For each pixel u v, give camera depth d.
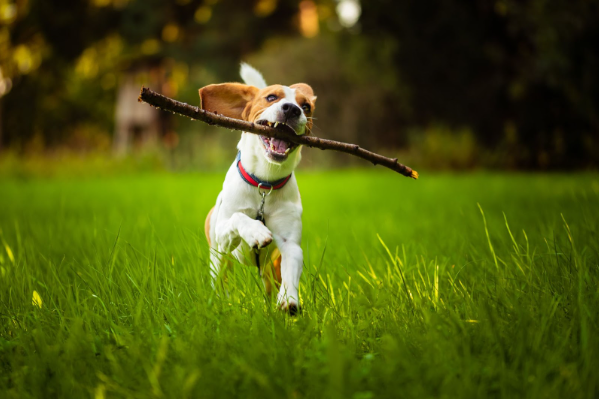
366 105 29.17
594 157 21.12
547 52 17.95
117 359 2.80
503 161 22.64
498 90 23.23
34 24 28.39
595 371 2.46
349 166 29.28
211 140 27.48
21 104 32.84
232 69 31.47
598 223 4.95
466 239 5.18
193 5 30.97
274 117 3.93
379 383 2.51
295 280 3.80
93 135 37.09
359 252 5.48
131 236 6.17
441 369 2.52
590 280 3.50
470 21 22.94
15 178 22.20
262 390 2.46
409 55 24.89
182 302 3.47
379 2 24.50
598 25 17.03
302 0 33.03
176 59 30.75
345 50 28.47
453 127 25.52
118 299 3.53
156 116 30.97
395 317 3.32
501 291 3.41
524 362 2.59
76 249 5.52
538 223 6.04
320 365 2.67
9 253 4.71
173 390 2.46
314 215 8.66
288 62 29.58
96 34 29.64
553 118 21.75
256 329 3.04
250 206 4.11
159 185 15.88
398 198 11.46
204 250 4.38
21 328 3.27
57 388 2.61
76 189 15.11
